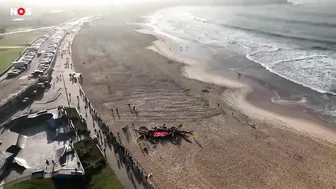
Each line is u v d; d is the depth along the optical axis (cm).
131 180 3275
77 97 5403
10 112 4794
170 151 4022
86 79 6662
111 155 3712
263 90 5944
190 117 4900
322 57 7588
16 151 3769
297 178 3478
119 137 4331
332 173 3522
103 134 4178
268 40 9769
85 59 8262
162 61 8006
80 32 12475
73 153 3694
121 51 9131
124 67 7494
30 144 3972
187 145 4150
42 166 3475
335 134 4306
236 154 3934
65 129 4234
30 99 5288
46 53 8356
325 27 10869
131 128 4578
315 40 9188
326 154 3872
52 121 4359
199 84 6309
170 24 14725
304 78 6350
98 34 12031
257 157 3869
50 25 14662
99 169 3447
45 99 5316
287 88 5944
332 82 6041
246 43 9600
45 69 6806
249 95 5753
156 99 5575
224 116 4919
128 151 3938
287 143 4144
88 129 4294
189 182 3450
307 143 4128
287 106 5225
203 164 3756
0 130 4194
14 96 5119
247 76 6712
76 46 9825
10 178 3281
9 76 6438
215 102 5425
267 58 7850
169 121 4784
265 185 3388
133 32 12469
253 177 3516
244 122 4725
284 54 8094
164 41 10538
